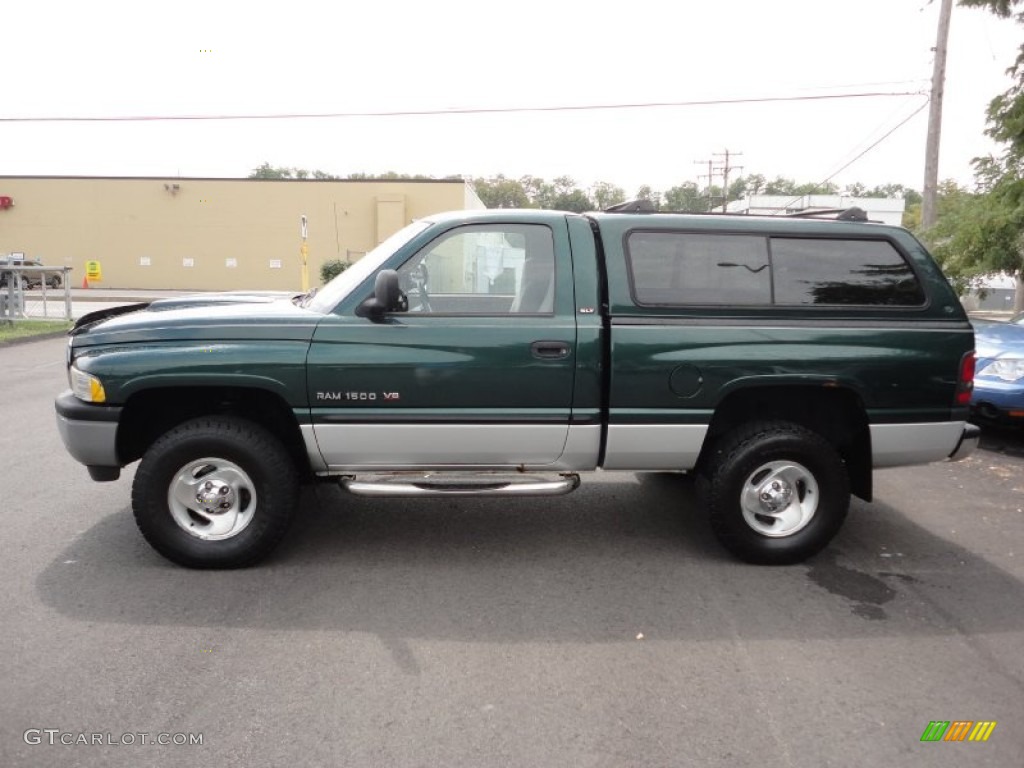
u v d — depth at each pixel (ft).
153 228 118.11
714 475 14.03
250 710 9.39
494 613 12.19
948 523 16.99
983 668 10.78
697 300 13.73
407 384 13.17
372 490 13.42
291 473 13.56
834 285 14.06
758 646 11.28
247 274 118.62
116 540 14.96
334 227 117.19
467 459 13.78
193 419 13.61
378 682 10.10
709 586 13.41
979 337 24.02
